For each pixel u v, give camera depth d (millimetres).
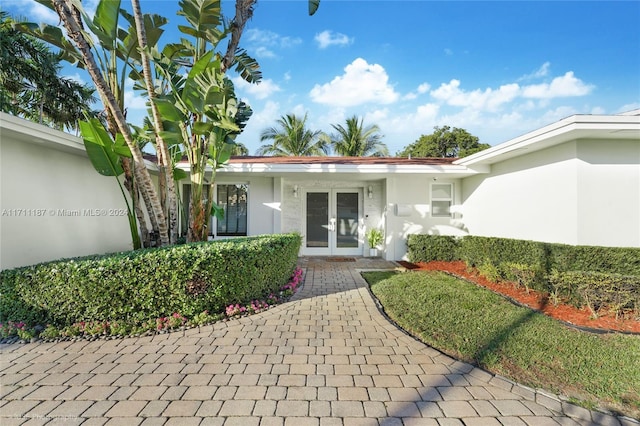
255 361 3162
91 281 3898
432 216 9492
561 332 3818
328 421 2279
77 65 5426
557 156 5707
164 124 5715
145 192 5430
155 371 2955
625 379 2818
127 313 4027
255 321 4242
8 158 4637
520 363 3098
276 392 2621
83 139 5113
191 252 4250
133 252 4750
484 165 7996
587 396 2574
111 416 2311
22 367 3029
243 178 9414
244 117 6613
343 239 10281
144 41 4812
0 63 9008
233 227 9531
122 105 5418
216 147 6234
